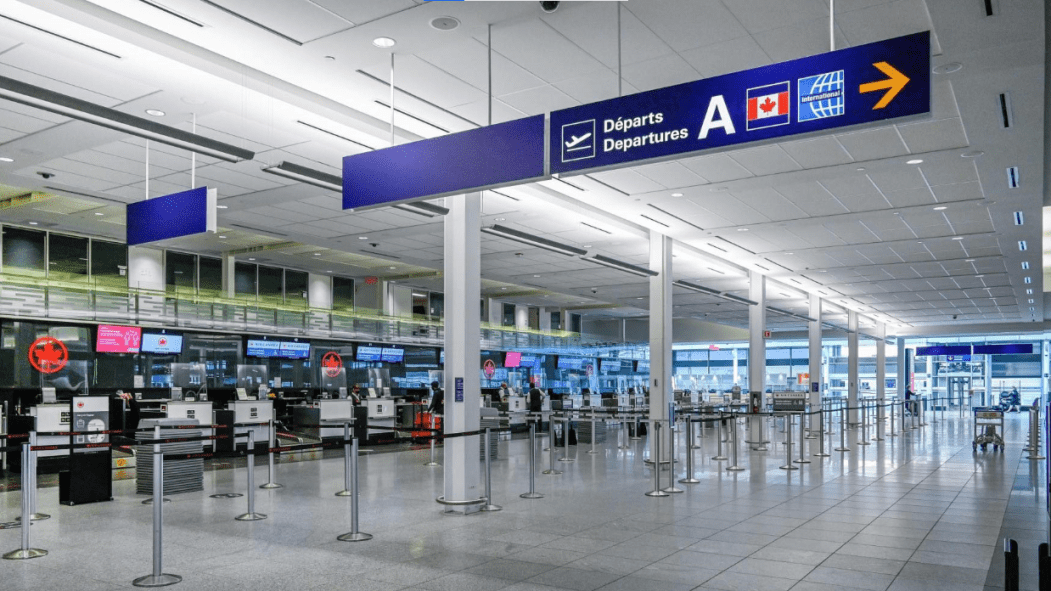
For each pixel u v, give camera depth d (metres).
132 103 7.80
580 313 36.00
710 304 27.64
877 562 6.23
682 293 24.11
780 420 26.70
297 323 22.05
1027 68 6.96
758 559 6.32
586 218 13.31
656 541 7.01
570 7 5.97
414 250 16.97
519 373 29.75
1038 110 8.01
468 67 7.17
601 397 27.98
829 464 13.44
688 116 5.09
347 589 5.45
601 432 19.62
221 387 20.69
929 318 32.16
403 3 5.87
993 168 10.16
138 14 6.14
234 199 12.05
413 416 22.30
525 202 12.00
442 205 10.99
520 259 18.67
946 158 9.71
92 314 17.36
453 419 9.02
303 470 12.58
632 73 7.33
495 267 20.08
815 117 4.61
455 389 9.06
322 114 8.06
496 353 28.56
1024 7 5.85
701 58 6.98
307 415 18.94
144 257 19.16
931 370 41.25
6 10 5.80
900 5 5.92
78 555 6.52
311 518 8.16
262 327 21.14
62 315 16.81
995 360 40.03
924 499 9.48
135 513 8.55
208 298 20.42
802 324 34.94
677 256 17.02
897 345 40.19
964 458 14.39
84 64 6.81
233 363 21.08
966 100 7.73
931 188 11.26
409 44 6.62
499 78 7.45
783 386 40.97
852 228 14.26
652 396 14.70
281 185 11.12
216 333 20.20
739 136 4.88
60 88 7.39
